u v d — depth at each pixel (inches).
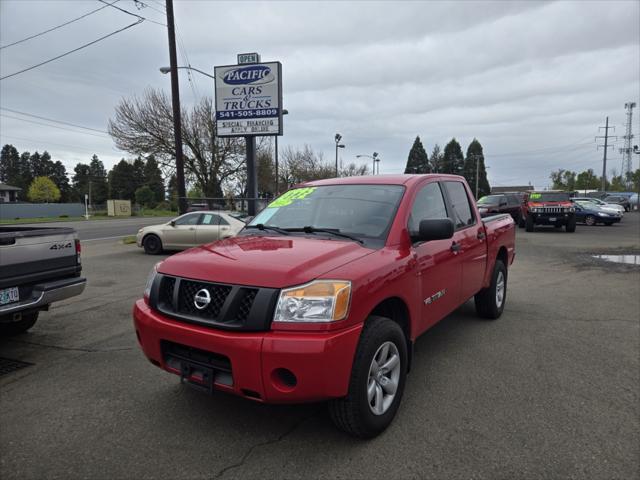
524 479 101.2
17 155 4512.8
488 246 209.9
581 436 118.8
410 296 132.1
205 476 103.7
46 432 123.8
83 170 4569.4
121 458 111.0
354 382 109.2
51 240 187.3
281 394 102.4
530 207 806.5
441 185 178.5
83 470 106.3
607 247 566.9
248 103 609.9
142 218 1918.1
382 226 139.3
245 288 107.3
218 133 625.9
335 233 140.3
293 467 106.6
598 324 223.5
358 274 111.6
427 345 192.1
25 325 211.0
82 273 386.6
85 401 142.6
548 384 151.9
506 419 128.2
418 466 106.3
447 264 161.0
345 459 109.5
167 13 649.0
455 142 3329.2
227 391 108.1
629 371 162.9
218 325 106.6
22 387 153.7
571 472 103.5
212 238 496.1
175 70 661.3
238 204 676.1
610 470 104.1
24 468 107.2
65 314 249.1
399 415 130.9
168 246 510.0
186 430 124.2
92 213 2472.9
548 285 324.8
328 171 2022.6
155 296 123.1
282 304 103.4
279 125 604.4
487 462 107.6
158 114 1080.8
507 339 199.8
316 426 125.8
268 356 100.2
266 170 1526.8
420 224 135.0
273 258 116.1
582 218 986.1
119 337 208.7
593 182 3595.0
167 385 154.4
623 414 130.7
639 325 221.6
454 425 125.1
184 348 115.9
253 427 125.4
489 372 162.4
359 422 111.7
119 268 414.9
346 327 106.0
